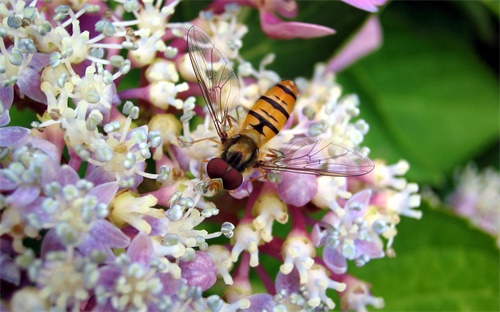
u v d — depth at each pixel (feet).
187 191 0.30
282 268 0.31
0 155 0.28
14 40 0.30
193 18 0.36
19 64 0.29
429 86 0.46
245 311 0.31
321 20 0.36
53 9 0.31
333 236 0.31
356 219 0.32
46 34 0.30
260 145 0.32
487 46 0.46
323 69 0.38
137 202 0.29
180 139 0.31
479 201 0.46
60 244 0.27
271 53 0.37
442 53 0.46
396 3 0.45
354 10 0.36
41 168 0.27
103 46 0.31
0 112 0.29
